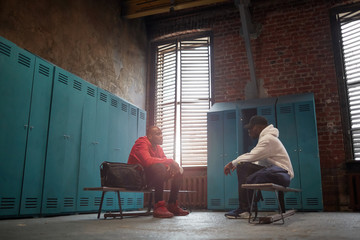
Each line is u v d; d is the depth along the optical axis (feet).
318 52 22.53
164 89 26.30
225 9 25.49
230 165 11.60
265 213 16.56
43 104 14.53
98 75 21.16
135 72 25.49
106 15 22.67
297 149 19.89
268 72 23.54
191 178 23.53
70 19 19.12
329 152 20.92
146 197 24.71
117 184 11.93
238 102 22.74
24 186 13.21
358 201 19.20
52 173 14.67
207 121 22.41
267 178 10.44
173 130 24.66
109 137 18.94
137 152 13.25
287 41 23.48
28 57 13.92
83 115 16.98
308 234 6.71
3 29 14.69
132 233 6.98
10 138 12.78
